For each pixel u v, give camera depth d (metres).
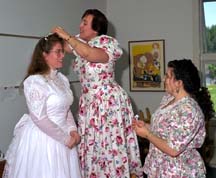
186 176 1.82
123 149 2.43
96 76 2.34
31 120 2.16
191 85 1.83
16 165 2.13
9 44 2.87
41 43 2.16
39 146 2.09
